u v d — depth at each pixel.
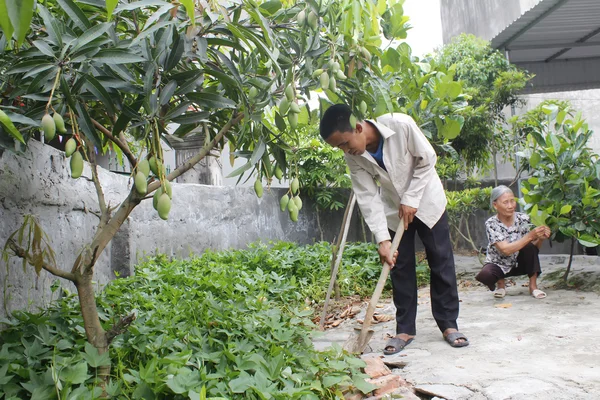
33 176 3.33
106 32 2.10
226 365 2.49
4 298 2.83
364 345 3.37
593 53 10.77
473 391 2.56
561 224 4.83
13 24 0.85
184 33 2.16
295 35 2.55
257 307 3.62
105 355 2.15
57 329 2.72
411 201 3.37
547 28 9.09
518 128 9.30
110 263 5.31
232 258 6.52
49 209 3.63
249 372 2.52
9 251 2.95
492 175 11.98
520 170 8.65
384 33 3.13
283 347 2.85
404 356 3.31
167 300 3.95
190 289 4.36
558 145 4.89
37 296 3.36
